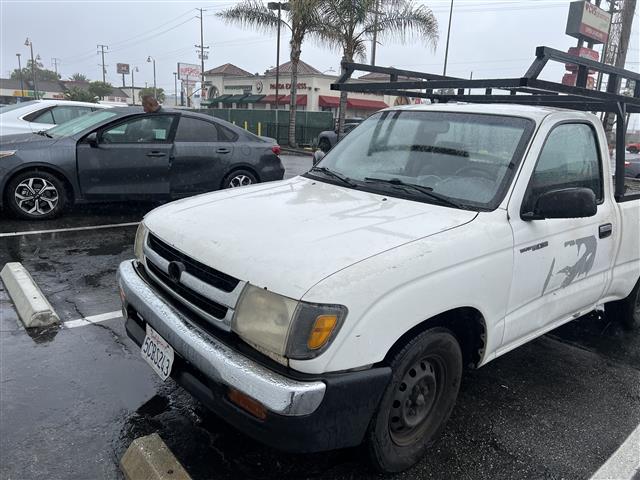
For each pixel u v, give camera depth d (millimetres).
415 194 3150
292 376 2146
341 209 2936
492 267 2781
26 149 6848
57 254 5820
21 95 79438
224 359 2230
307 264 2270
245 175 8312
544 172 3205
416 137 3580
